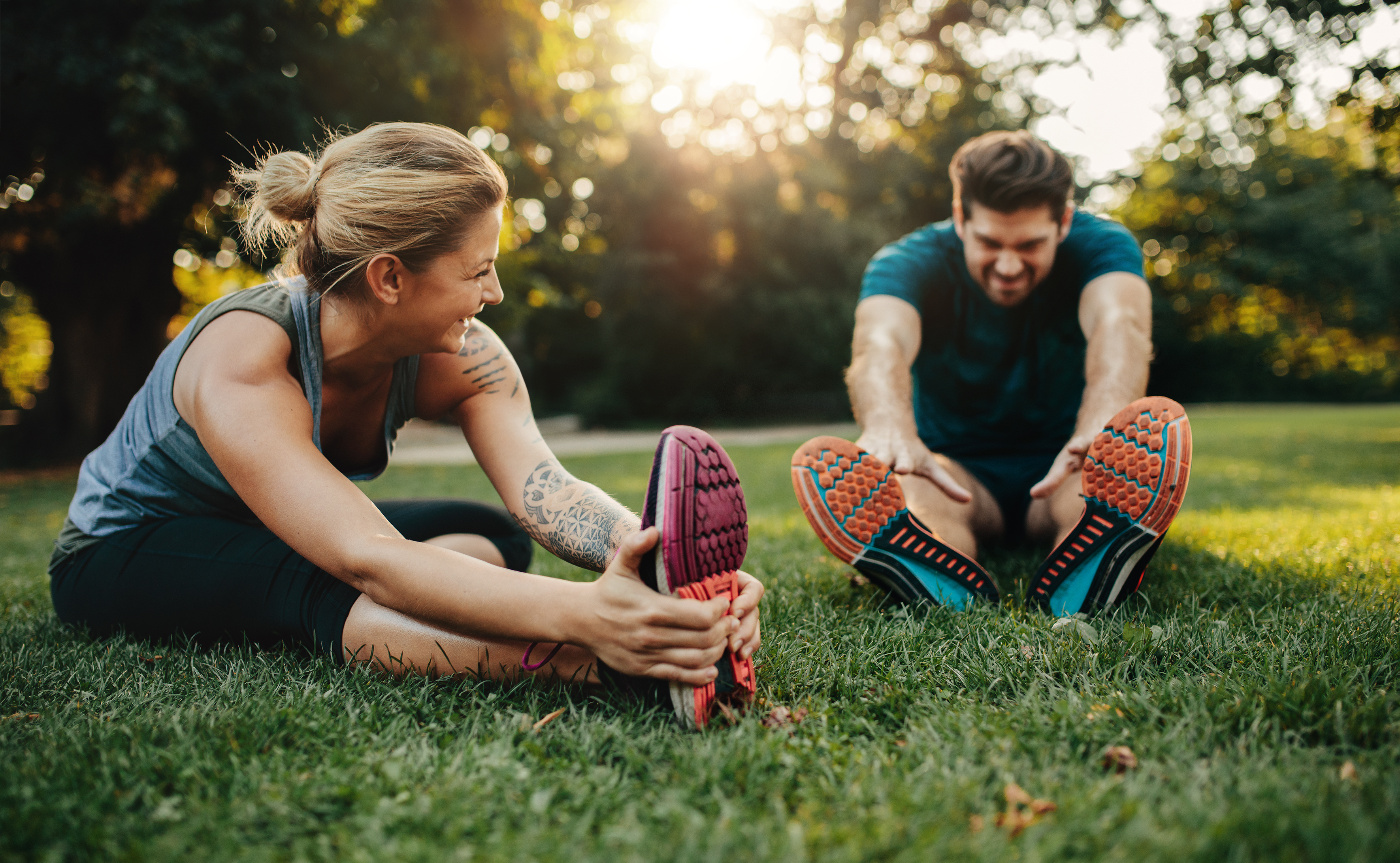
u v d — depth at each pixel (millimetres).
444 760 1075
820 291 19953
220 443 1300
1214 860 808
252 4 8398
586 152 12500
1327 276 27266
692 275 20500
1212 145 22578
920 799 935
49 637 1786
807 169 19219
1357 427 12883
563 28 11297
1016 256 2137
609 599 1135
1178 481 1592
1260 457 7008
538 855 857
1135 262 2191
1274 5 6930
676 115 18984
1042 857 807
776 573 2393
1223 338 29625
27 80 7984
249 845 905
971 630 1601
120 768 1057
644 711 1214
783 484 5914
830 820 926
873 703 1275
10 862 862
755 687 1297
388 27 9273
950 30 17750
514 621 1189
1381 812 868
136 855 865
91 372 10789
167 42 7961
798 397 21984
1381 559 2232
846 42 18016
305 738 1149
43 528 4828
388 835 919
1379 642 1441
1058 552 1777
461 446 14281
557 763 1073
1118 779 981
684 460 1102
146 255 10375
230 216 9273
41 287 10594
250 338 1389
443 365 1643
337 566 1253
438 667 1342
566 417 21812
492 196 1322
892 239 19719
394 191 1246
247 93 8352
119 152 8695
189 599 1549
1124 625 1545
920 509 2072
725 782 1018
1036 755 1071
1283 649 1411
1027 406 2490
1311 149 27062
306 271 1352
